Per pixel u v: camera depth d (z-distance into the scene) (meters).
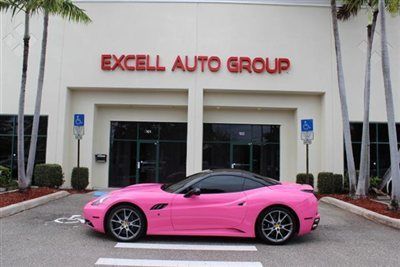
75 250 6.81
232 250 7.02
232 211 7.43
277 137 18.97
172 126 18.86
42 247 6.98
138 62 17.50
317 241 7.89
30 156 13.09
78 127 15.07
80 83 17.47
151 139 18.80
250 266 6.09
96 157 18.30
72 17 13.52
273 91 17.69
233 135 18.92
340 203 12.63
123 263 6.12
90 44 17.61
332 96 17.61
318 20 17.84
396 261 6.50
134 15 17.72
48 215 10.12
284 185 8.01
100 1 17.72
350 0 14.70
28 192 12.79
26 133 17.44
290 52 17.72
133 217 7.52
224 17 17.73
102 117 18.69
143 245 7.22
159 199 7.48
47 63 17.50
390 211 10.80
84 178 16.41
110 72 17.50
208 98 18.14
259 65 17.66
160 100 18.11
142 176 18.67
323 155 17.78
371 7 14.30
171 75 17.47
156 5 17.73
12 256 6.39
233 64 17.56
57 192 13.62
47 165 16.05
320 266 6.14
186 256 6.59
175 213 7.41
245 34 17.70
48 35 17.59
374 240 8.06
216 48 17.62
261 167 18.83
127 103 18.09
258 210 7.46
